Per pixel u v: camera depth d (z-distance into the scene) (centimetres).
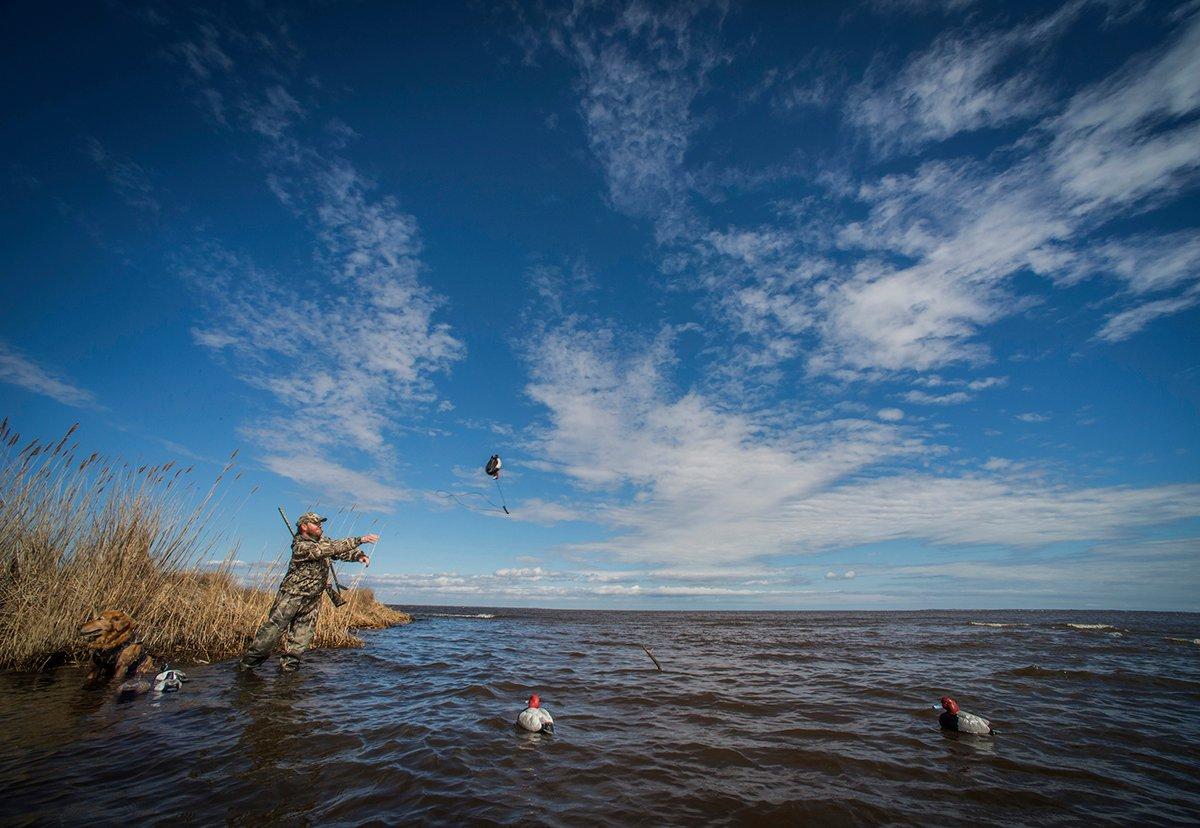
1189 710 784
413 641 1639
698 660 1344
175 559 1003
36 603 804
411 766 452
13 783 382
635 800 400
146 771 414
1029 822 383
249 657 835
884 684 976
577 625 3400
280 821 339
